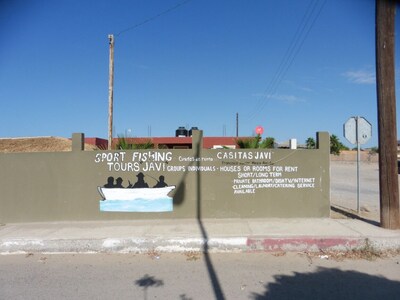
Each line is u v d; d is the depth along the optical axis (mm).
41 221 9609
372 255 6934
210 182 9594
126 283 5605
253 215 9539
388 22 8141
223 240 7375
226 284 5492
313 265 6363
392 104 8164
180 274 5980
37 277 5957
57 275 6039
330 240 7312
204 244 7387
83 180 9648
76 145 9672
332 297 4961
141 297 5055
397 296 4973
